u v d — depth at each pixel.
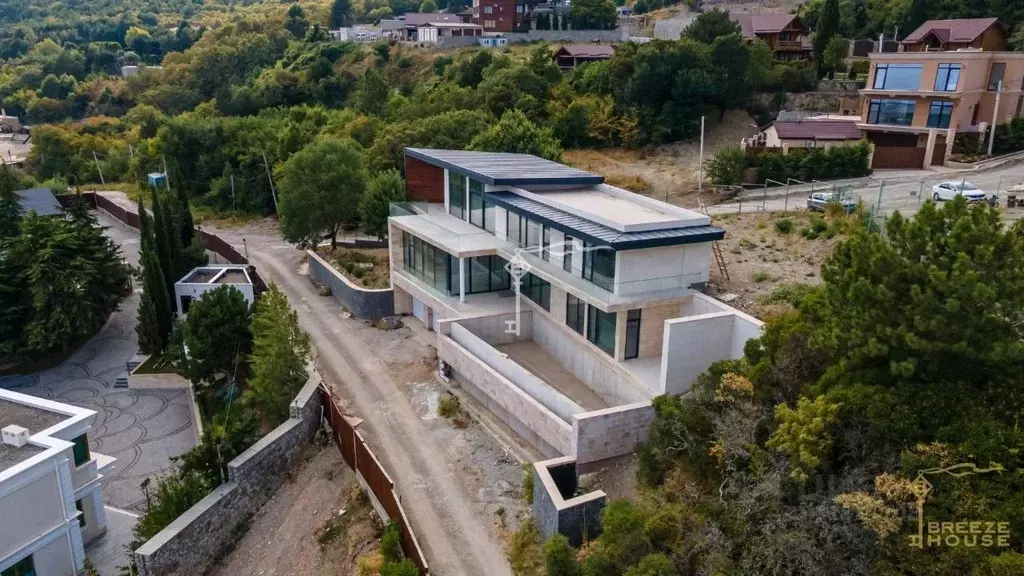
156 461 29.88
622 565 16.25
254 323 31.23
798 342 18.75
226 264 48.75
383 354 34.12
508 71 68.44
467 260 33.50
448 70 80.62
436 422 27.73
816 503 15.17
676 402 20.31
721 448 17.06
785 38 71.69
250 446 25.80
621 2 121.19
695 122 60.81
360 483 24.77
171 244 42.16
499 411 27.42
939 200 34.97
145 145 80.56
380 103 77.75
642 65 61.41
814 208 37.16
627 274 25.31
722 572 14.65
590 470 21.95
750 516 15.61
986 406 14.55
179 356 34.47
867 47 68.81
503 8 99.88
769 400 18.58
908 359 15.14
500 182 31.84
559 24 100.75
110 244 42.84
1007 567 11.89
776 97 62.97
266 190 65.25
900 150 46.16
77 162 86.00
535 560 19.28
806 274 28.62
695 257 26.53
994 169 43.66
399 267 38.59
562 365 30.02
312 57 99.06
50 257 38.78
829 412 15.52
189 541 22.34
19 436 23.14
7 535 21.39
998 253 15.23
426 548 20.53
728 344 23.84
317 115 78.00
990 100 47.19
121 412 33.88
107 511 26.97
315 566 22.00
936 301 14.93
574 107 62.41
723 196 46.19
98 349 40.91
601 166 57.03
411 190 39.84
